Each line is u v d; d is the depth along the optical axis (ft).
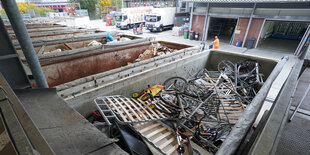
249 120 4.61
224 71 15.44
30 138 2.55
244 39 35.24
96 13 107.76
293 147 4.81
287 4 28.30
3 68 5.08
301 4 26.71
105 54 13.53
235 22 51.03
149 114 7.93
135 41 16.05
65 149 3.51
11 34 17.72
